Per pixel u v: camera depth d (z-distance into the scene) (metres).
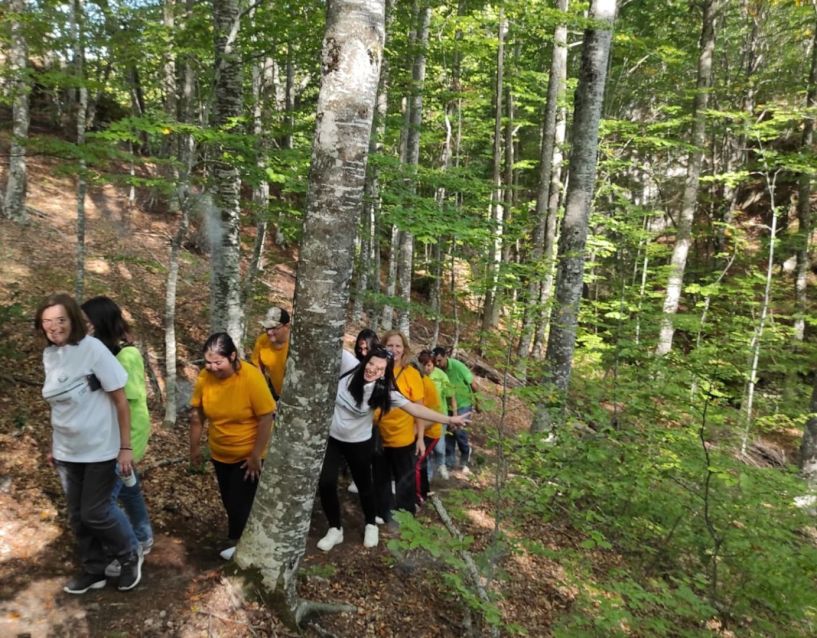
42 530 3.22
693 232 17.30
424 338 11.81
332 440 3.73
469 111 14.70
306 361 2.65
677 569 4.31
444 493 5.43
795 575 3.77
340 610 3.13
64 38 5.33
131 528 2.85
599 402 5.45
